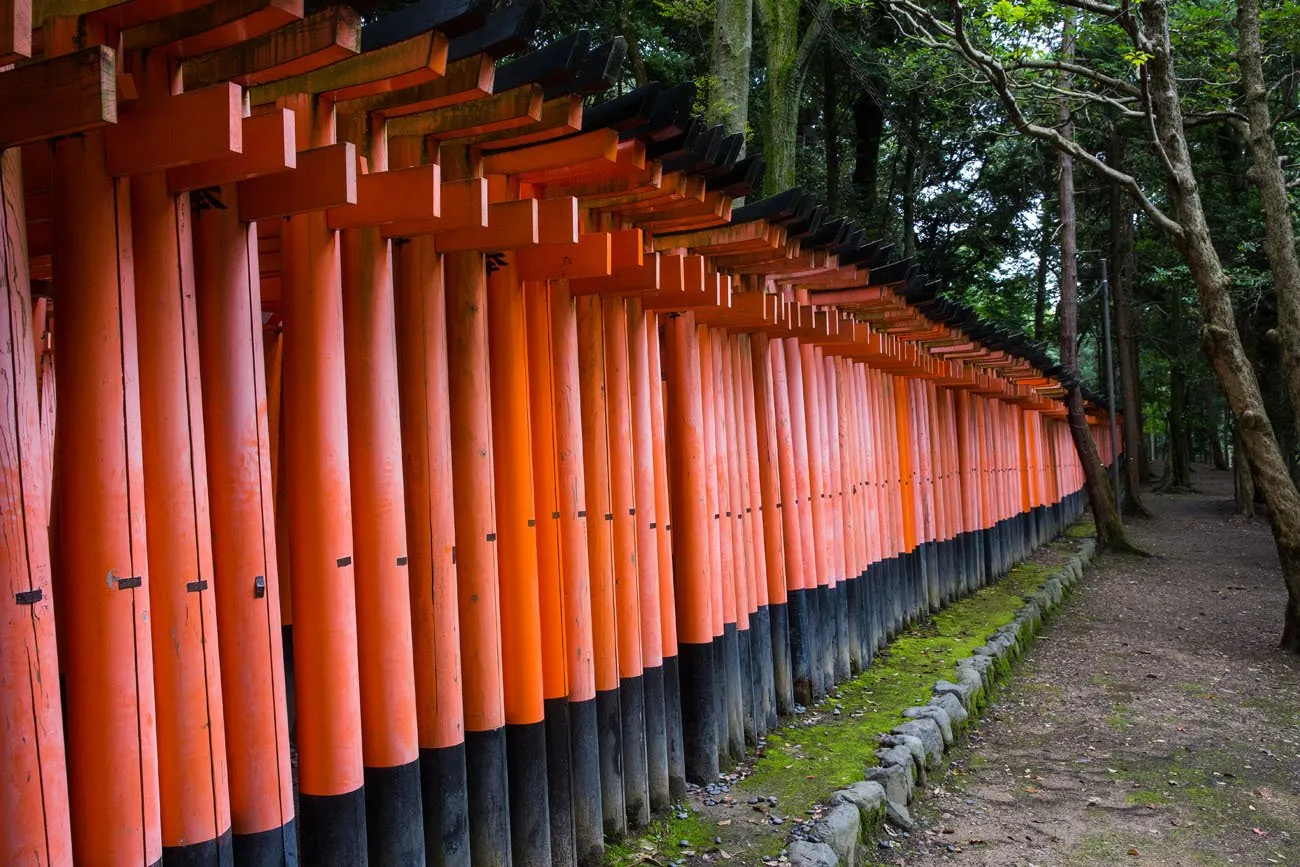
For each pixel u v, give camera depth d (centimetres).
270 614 246
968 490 1085
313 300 263
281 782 247
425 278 311
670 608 456
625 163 344
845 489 709
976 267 2328
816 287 633
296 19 199
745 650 530
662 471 462
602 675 397
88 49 177
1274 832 476
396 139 308
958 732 609
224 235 239
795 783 470
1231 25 1214
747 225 475
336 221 266
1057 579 1138
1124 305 2033
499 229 307
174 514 221
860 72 1293
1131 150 1895
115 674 205
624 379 430
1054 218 2175
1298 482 1794
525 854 345
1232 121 932
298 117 256
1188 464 2673
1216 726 646
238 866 241
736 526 533
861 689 656
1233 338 838
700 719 473
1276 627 938
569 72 282
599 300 418
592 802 376
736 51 831
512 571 349
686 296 448
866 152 1858
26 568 184
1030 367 1169
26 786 183
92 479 205
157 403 219
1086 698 718
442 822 304
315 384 263
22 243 189
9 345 183
